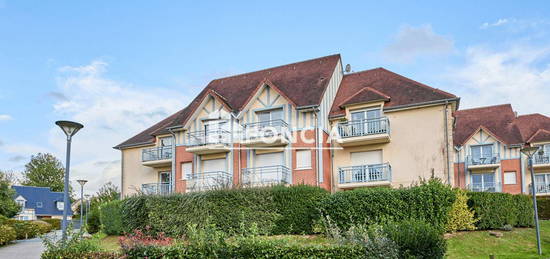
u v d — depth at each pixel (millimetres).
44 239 12172
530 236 16594
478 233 16438
